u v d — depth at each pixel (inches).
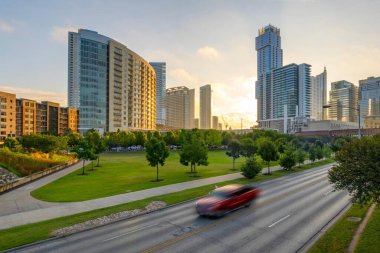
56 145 2501.2
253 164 1401.3
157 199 925.2
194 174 1546.5
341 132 4594.0
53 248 535.5
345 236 533.3
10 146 2655.0
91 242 561.6
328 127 6082.7
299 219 685.9
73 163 2237.9
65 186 1244.5
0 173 1603.1
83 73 5002.5
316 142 3516.2
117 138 3695.9
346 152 530.0
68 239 584.4
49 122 5925.2
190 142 1643.7
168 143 3713.1
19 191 1152.8
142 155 3004.4
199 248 516.1
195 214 752.3
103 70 5206.7
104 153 3309.5
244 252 496.7
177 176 1491.1
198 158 1549.0
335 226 601.6
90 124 5012.3
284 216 713.6
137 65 5915.4
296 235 576.7
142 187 1177.4
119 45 5457.7
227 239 559.2
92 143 1983.3
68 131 5457.7
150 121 6466.5
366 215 677.9
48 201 960.3
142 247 526.3
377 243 487.2
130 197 983.6
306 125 6894.7
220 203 717.3
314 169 1889.8
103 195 1034.1
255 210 777.6
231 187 805.2
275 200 901.2
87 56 5036.9
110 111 5251.0
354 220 641.6
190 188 1132.5
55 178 1489.9
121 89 5487.2
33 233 613.0
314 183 1256.2
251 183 1272.1
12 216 783.1
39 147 2415.1
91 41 5078.7
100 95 5147.6
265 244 530.9
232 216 721.0
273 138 3676.2
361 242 495.2
